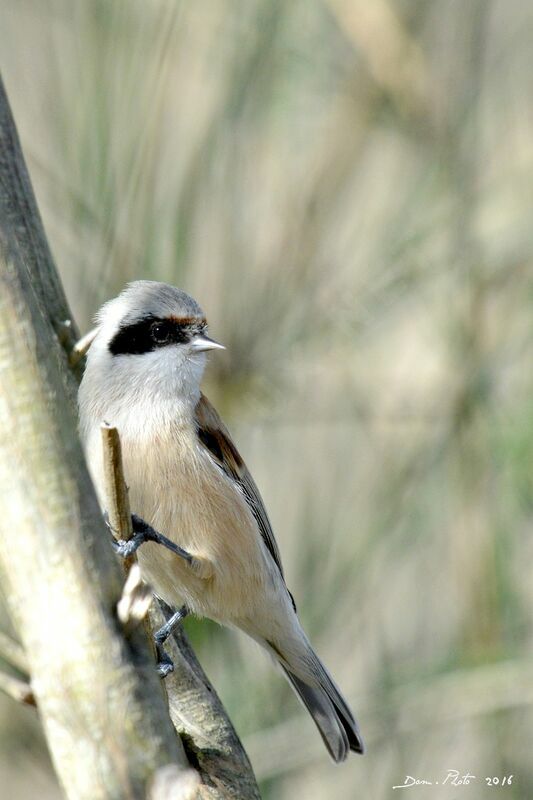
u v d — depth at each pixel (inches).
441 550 461.1
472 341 460.4
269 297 417.7
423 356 472.4
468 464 452.4
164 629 307.4
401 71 450.6
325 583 431.8
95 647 151.6
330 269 439.5
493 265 467.8
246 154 421.4
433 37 477.4
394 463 450.6
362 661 437.1
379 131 464.1
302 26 439.8
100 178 380.8
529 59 496.1
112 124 382.9
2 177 301.3
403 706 418.6
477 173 470.0
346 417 445.7
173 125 404.5
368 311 442.9
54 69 394.3
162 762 150.3
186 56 413.1
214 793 258.5
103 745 149.7
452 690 418.9
